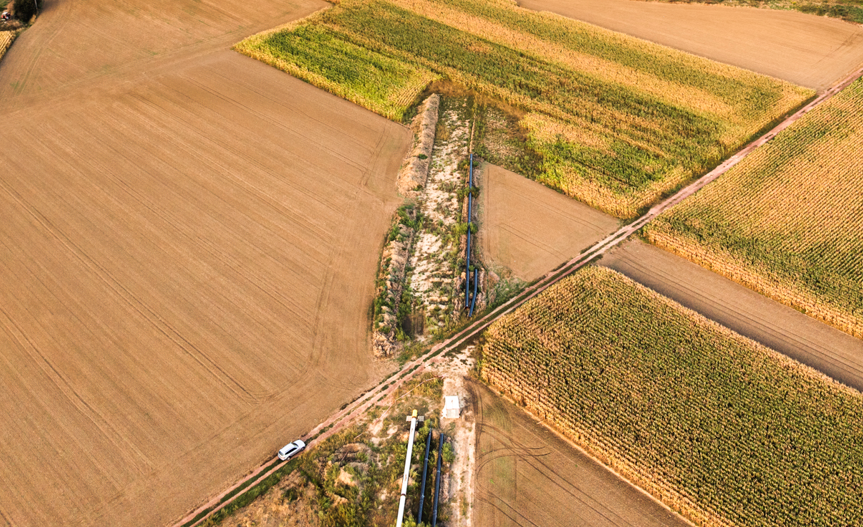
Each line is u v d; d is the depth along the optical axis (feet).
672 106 225.56
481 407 132.16
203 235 173.88
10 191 189.47
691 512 112.98
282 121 220.43
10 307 153.48
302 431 127.24
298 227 176.86
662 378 134.62
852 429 125.18
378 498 116.78
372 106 226.58
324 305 153.79
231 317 150.61
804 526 109.70
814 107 224.94
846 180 190.29
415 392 134.92
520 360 138.51
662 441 122.93
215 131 214.69
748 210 179.52
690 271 164.55
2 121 220.23
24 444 124.57
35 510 114.42
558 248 171.22
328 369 139.33
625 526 112.57
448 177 196.34
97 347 143.54
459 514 114.01
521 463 122.21
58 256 167.43
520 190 191.11
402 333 146.20
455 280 160.35
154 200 185.88
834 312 150.61
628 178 192.34
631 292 154.92
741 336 144.25
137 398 132.77
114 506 115.03
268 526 112.47
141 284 159.12
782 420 126.62
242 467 121.19
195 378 136.87
